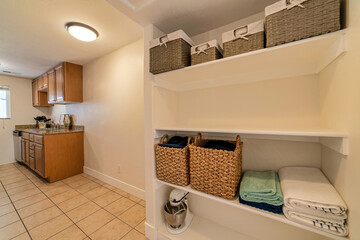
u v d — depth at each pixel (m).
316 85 0.93
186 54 1.04
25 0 1.20
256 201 0.81
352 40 0.57
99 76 2.40
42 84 3.30
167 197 1.38
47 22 1.48
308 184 0.78
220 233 1.19
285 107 1.03
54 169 2.43
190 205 1.44
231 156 0.87
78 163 2.73
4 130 3.46
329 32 0.63
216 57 0.96
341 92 0.66
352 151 0.58
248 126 1.10
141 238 1.29
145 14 1.10
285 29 0.71
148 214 1.28
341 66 0.65
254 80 1.10
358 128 0.54
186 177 1.05
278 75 1.02
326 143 0.81
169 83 1.35
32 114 3.86
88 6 1.28
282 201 0.76
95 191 2.10
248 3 1.01
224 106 1.26
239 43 0.86
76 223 1.47
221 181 0.90
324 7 0.63
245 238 1.14
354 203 0.57
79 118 2.86
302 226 0.71
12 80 3.55
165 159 1.13
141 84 1.87
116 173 2.21
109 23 1.52
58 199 1.89
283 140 1.04
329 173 0.81
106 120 2.32
